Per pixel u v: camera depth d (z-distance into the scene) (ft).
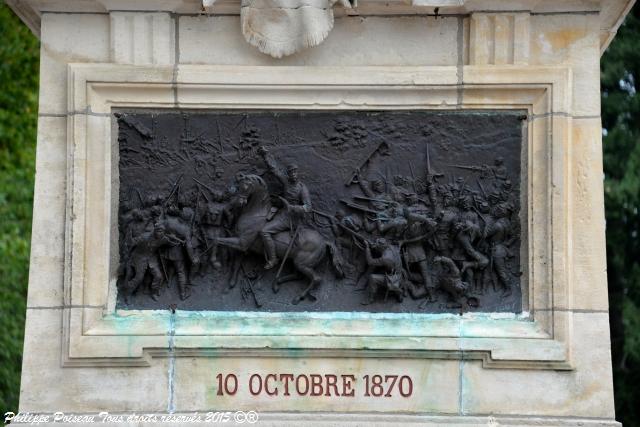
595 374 42.06
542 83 42.70
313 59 43.27
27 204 74.74
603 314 42.24
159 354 42.14
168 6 43.27
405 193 42.75
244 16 42.88
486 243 42.68
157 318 42.34
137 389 42.14
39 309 42.52
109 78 42.86
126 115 43.06
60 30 43.37
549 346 41.91
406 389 42.09
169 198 42.83
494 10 43.16
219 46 43.37
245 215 42.68
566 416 41.91
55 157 42.96
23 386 42.24
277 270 42.65
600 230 42.52
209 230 42.73
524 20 43.09
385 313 42.55
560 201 42.34
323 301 42.63
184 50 43.34
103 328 42.22
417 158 42.93
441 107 42.96
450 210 42.65
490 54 43.14
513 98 42.93
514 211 42.78
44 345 42.37
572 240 42.50
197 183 42.91
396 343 41.98
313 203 42.83
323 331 42.11
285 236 42.57
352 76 42.83
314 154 42.96
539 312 42.27
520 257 42.73
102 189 42.73
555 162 42.50
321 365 42.19
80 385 42.19
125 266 42.63
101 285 42.50
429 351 42.01
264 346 42.01
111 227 42.83
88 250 42.50
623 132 75.61
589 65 43.06
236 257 42.73
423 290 42.60
